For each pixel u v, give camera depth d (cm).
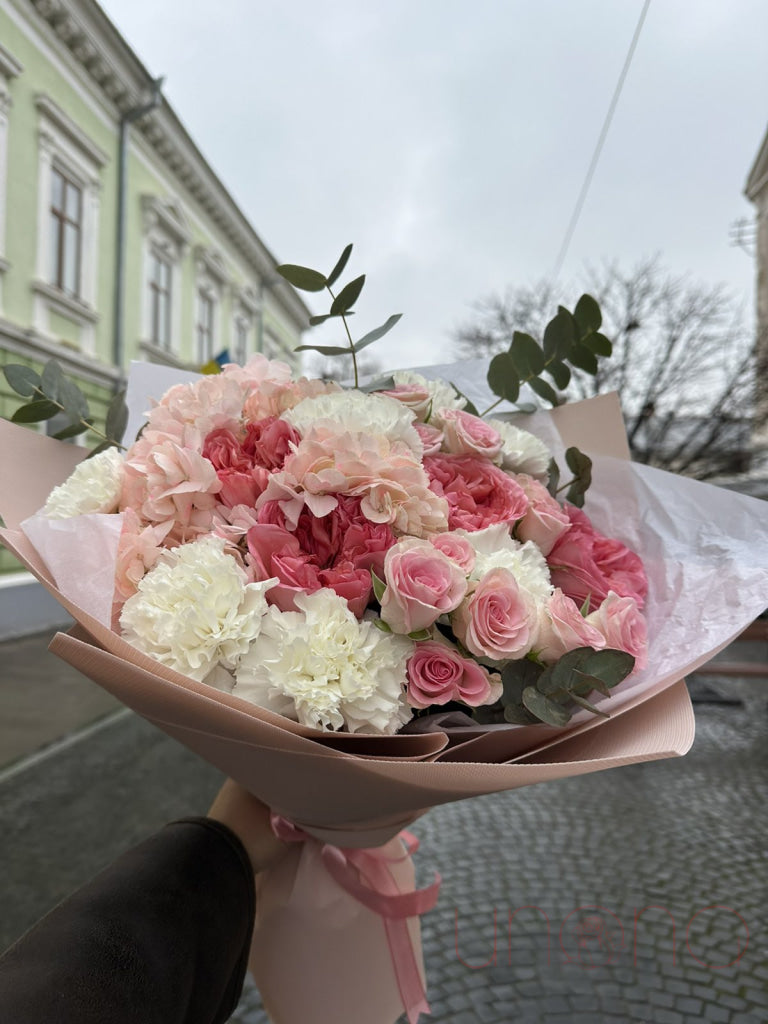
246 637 44
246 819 66
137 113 911
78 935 42
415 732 50
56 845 244
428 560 49
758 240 1361
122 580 51
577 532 66
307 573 49
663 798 291
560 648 52
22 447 70
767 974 171
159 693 43
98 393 871
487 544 55
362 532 51
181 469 54
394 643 48
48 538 51
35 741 370
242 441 59
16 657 582
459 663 49
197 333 1195
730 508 72
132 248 952
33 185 734
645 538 75
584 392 776
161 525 53
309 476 51
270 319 1588
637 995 163
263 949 67
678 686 59
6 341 695
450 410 68
